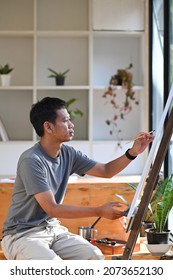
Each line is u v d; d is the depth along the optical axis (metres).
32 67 5.49
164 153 2.24
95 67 5.50
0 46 5.47
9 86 5.20
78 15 5.45
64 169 3.11
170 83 4.19
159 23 4.71
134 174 5.16
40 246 2.88
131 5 5.23
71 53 5.50
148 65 5.17
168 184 3.33
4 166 5.20
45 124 2.99
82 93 5.51
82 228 3.79
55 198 3.11
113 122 5.50
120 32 5.23
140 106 5.36
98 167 3.18
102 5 5.23
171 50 4.18
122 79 5.23
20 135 5.50
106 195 4.26
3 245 3.03
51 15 5.45
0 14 5.43
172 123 2.20
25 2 5.43
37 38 5.48
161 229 3.36
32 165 2.87
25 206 2.97
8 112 5.50
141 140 3.05
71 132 3.04
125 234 3.71
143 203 2.33
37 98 5.51
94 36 5.43
